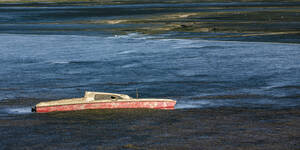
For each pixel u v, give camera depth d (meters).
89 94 35.53
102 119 31.80
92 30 112.12
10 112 34.47
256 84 45.91
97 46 80.31
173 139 26.80
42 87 45.75
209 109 35.25
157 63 60.31
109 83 47.78
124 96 35.56
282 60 61.09
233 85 45.53
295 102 37.56
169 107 35.56
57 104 34.16
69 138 27.12
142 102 35.16
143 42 85.44
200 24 120.62
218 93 41.88
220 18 141.75
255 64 58.22
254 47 75.38
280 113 33.53
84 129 29.16
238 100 38.69
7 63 61.28
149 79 49.59
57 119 31.88
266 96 40.22
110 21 139.25
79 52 72.31
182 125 30.06
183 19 140.50
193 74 52.16
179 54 68.56
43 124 30.45
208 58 64.06
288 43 78.88
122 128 29.33
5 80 49.44
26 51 74.06
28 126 29.95
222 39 87.38
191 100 39.03
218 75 51.19
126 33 103.12
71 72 54.47
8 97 40.69
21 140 26.75
